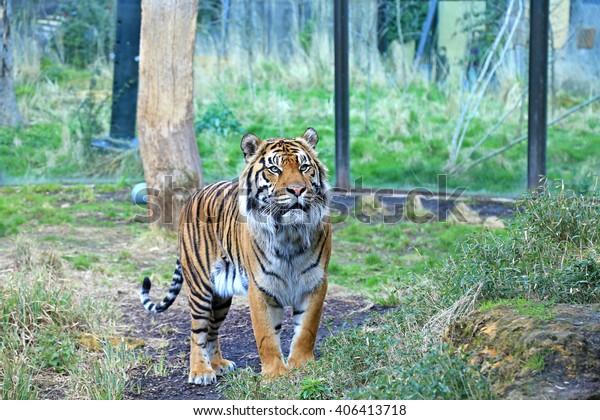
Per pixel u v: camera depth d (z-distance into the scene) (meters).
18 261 9.24
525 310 5.63
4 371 6.38
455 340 5.76
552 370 4.96
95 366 6.62
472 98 16.83
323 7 19.20
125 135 16.73
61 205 13.67
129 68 16.61
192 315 6.68
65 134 16.44
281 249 6.17
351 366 5.89
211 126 16.86
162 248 11.14
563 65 16.84
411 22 19.88
